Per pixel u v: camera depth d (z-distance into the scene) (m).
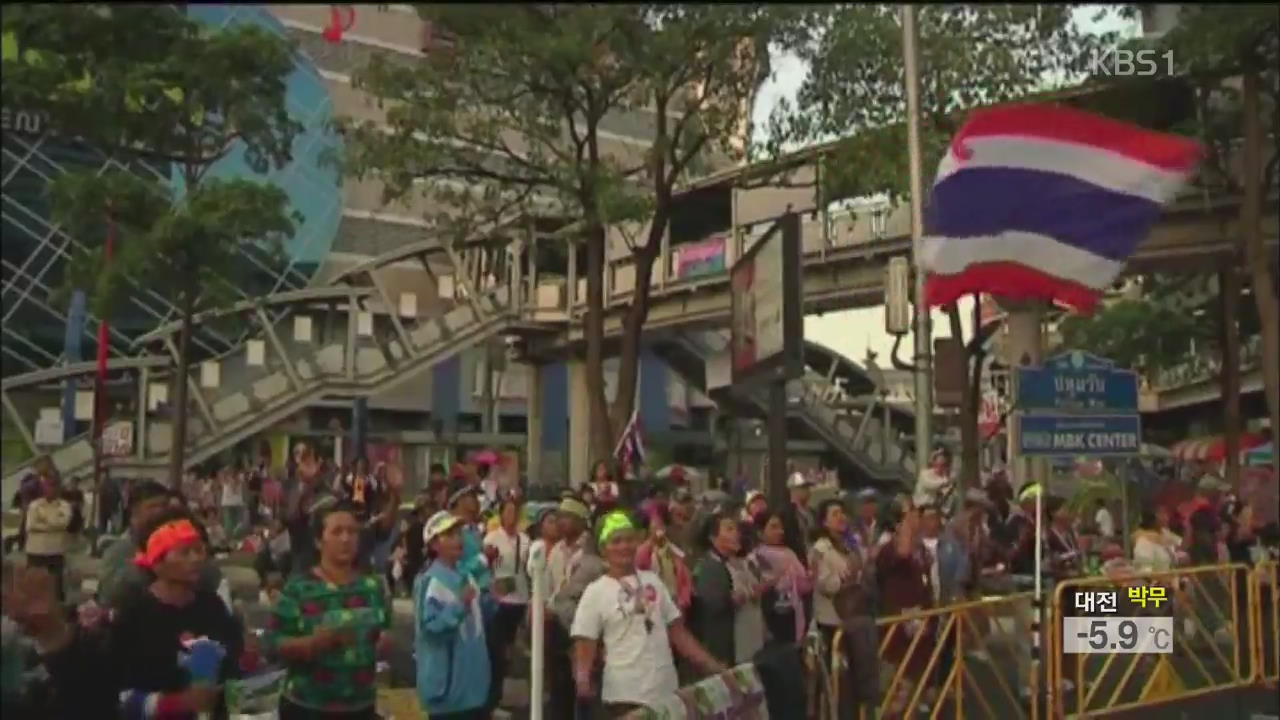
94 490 19.52
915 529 10.32
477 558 7.15
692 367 45.12
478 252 41.31
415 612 6.73
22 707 4.80
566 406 49.22
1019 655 8.74
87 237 15.78
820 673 7.20
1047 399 11.52
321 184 33.38
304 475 15.89
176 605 5.39
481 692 6.65
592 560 8.94
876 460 45.72
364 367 36.34
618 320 38.41
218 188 14.53
